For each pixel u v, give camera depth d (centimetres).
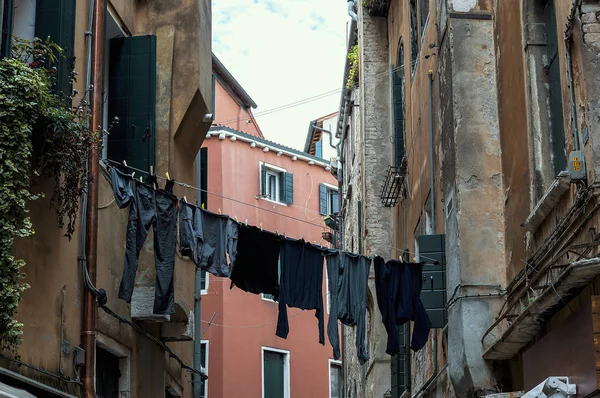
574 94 991
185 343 1827
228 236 1239
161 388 1545
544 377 1056
